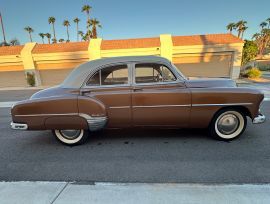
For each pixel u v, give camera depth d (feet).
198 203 7.01
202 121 12.23
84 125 11.85
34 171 9.82
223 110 12.13
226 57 60.29
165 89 11.87
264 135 13.20
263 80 54.44
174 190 7.82
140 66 12.01
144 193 7.69
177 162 10.12
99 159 10.81
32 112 11.75
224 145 11.89
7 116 22.41
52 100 11.61
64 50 64.44
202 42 60.39
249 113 12.16
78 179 8.95
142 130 14.92
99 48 62.54
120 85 11.93
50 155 11.56
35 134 15.29
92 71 12.00
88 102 11.59
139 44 63.00
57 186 8.41
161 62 12.03
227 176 8.72
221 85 12.26
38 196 7.75
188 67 62.59
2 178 9.26
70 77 12.36
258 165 9.55
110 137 13.84
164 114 12.03
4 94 46.73
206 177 8.70
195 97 11.79
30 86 65.62
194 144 12.17
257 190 7.66
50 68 66.39
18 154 11.89
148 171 9.39
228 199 7.17
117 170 9.60
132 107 11.97
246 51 69.77
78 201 7.35
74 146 12.66
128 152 11.50
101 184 8.45
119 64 11.97
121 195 7.63
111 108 11.98
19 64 66.28
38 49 65.77
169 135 13.75
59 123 11.85
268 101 25.68
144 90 11.87
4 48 68.59
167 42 60.44
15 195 7.87
